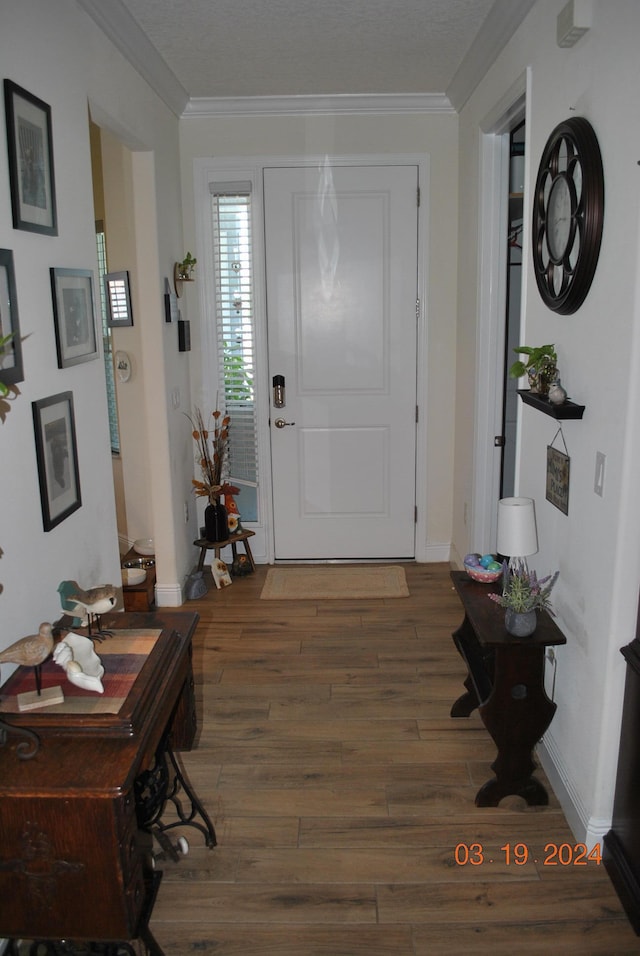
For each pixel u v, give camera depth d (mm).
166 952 1850
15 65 1873
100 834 1418
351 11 2787
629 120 1726
